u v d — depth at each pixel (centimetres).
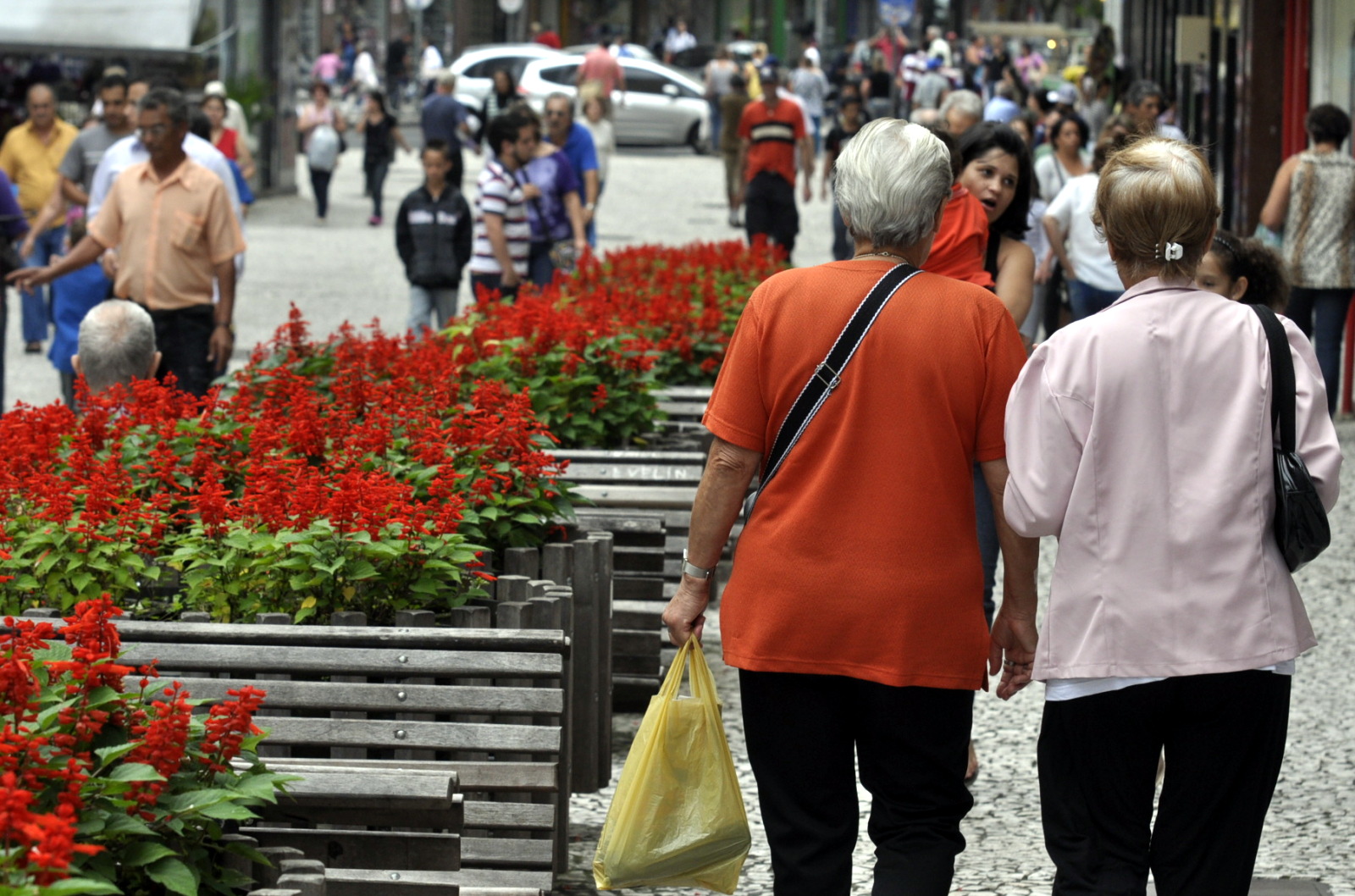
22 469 1073
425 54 9431
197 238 1792
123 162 2050
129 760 584
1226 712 673
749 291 2186
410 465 1109
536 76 7106
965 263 1032
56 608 948
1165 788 694
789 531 704
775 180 3391
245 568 938
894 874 701
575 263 2439
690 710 751
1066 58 9350
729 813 752
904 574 693
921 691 702
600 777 1077
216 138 3800
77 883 481
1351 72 2652
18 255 2022
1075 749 691
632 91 7612
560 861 930
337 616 895
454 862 769
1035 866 971
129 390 1300
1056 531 688
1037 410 683
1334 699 1289
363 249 4462
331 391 1420
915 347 700
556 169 2414
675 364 1872
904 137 723
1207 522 664
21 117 5019
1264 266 1037
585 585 1042
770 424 716
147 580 1012
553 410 1507
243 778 633
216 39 5094
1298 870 961
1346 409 2492
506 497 1105
